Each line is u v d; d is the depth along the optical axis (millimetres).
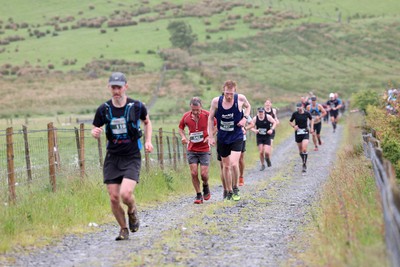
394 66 157750
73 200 21531
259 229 18250
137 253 14984
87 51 188500
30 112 109875
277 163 41938
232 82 23109
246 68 155500
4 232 16969
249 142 53375
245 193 27172
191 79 140250
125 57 176125
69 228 18672
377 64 160125
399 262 9945
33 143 43688
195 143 24578
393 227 10398
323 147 50312
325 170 36531
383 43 179125
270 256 14570
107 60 170250
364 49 174500
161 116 93188
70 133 56781
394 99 37125
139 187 26062
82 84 141875
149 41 195750
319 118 48656
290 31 195000
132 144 16266
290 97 123375
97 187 24094
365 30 192375
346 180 22531
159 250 15289
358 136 42156
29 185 22625
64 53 187875
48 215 19125
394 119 29906
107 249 15664
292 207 22797
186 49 180500
